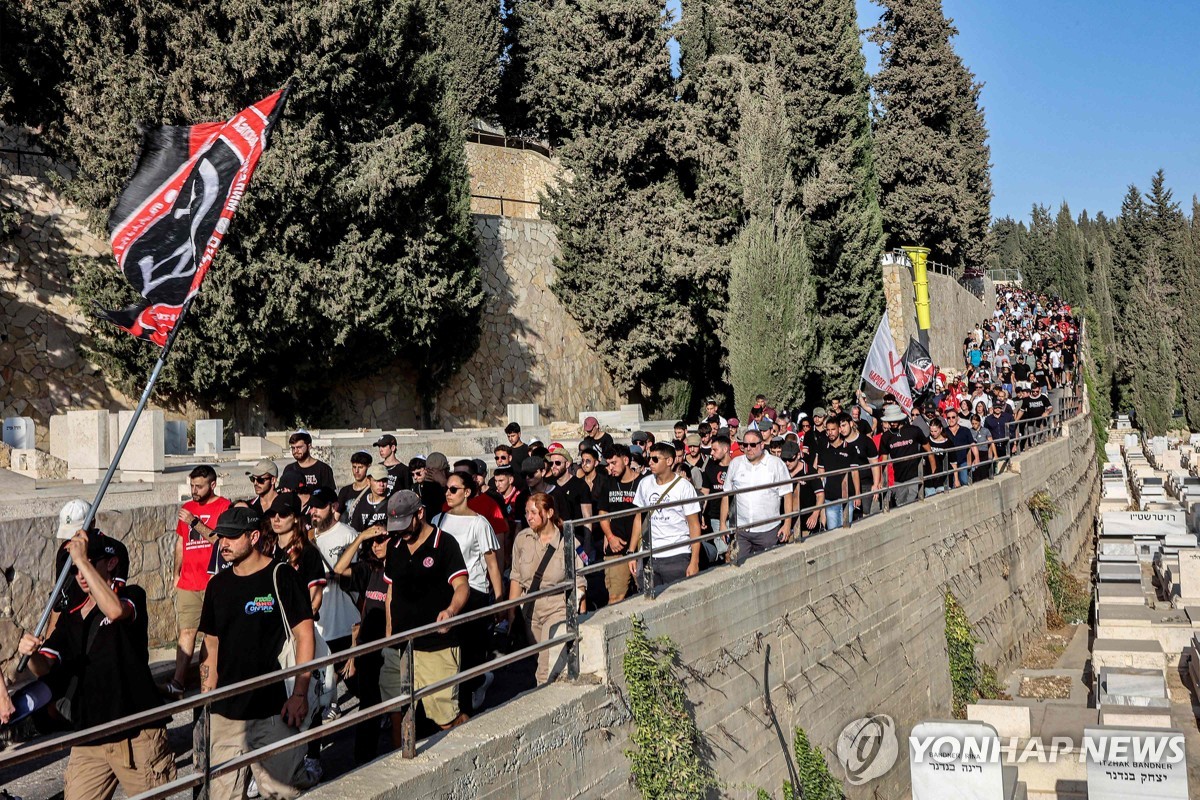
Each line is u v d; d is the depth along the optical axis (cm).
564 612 909
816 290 3541
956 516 1902
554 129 4006
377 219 2456
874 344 2116
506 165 4075
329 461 1645
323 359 2458
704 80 3453
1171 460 5053
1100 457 4875
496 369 3170
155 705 623
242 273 2172
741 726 1057
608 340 3512
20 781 789
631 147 3391
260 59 2181
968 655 1772
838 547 1366
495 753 696
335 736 926
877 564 1495
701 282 3369
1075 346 5772
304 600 662
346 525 934
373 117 2516
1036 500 2562
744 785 1043
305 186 2227
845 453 1570
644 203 3459
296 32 2234
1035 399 3284
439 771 641
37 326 2123
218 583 655
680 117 3500
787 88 3631
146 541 1146
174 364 2203
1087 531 3688
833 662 1303
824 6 3669
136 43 2158
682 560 1066
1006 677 2042
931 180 4975
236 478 1344
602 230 3444
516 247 3300
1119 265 10956
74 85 2109
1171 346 7994
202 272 833
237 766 521
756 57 3728
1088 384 5347
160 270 831
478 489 1075
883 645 1471
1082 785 1326
